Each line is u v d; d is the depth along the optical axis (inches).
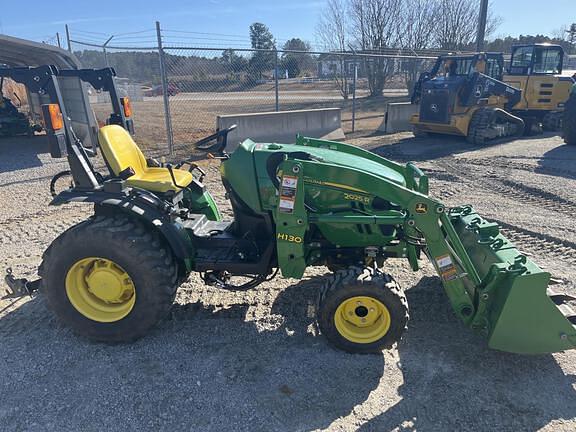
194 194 164.9
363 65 1000.9
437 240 124.7
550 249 197.0
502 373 121.3
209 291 163.2
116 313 133.2
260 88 821.2
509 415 107.3
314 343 134.3
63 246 128.0
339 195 133.0
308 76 908.6
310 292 162.1
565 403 111.1
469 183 299.0
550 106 506.6
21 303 156.7
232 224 155.1
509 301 115.4
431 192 280.1
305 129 438.3
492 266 120.2
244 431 103.3
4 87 746.2
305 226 127.2
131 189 133.9
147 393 114.8
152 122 608.7
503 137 476.7
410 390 115.2
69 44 546.9
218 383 118.2
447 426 104.4
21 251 199.2
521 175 314.0
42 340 136.6
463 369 122.7
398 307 123.3
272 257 139.4
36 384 118.2
